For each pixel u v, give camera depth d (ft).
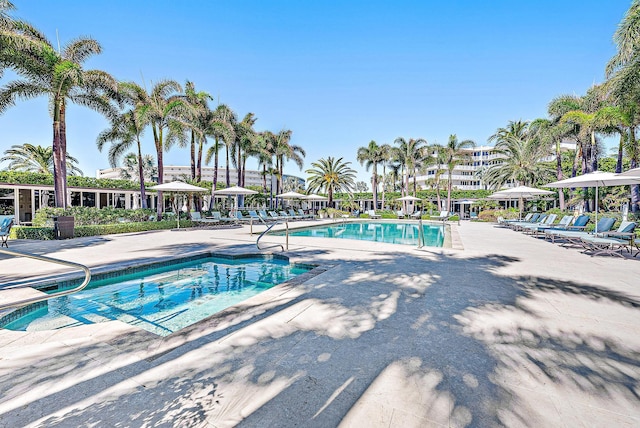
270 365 7.61
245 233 43.88
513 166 90.22
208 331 9.64
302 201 138.10
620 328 9.82
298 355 8.11
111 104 51.26
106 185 73.10
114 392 6.51
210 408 5.99
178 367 7.52
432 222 74.23
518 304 12.16
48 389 6.63
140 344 8.80
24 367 7.52
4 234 29.71
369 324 10.19
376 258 22.49
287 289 14.32
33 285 15.56
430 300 12.68
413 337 9.20
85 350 8.42
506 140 93.04
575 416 5.74
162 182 56.13
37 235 35.58
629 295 13.34
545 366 7.55
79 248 28.50
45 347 8.59
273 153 96.17
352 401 6.21
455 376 7.11
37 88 42.45
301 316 10.91
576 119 53.31
